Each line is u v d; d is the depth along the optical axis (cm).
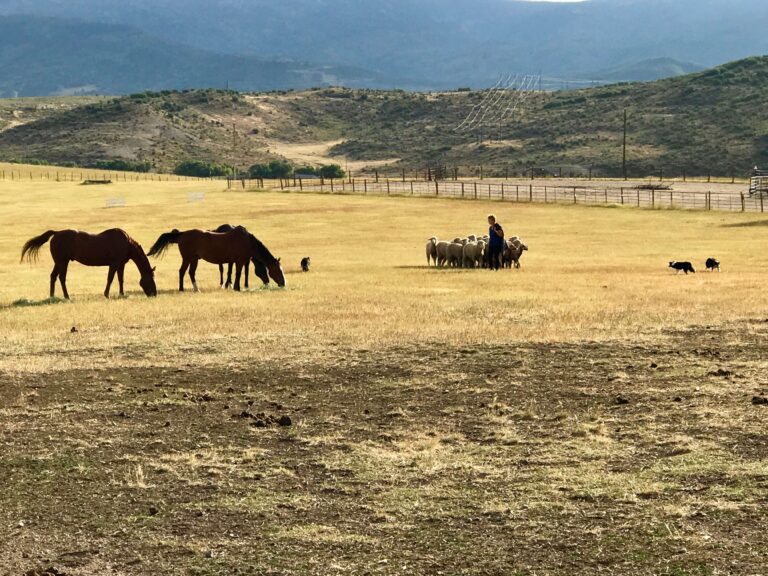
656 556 788
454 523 876
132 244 2622
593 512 891
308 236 5912
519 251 3584
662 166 17138
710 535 824
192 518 905
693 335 1795
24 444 1154
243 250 2777
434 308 2211
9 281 3359
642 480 973
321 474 1029
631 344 1706
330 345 1742
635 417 1220
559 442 1126
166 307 2295
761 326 1878
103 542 850
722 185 9856
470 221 6825
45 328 2000
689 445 1091
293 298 2484
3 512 926
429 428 1199
